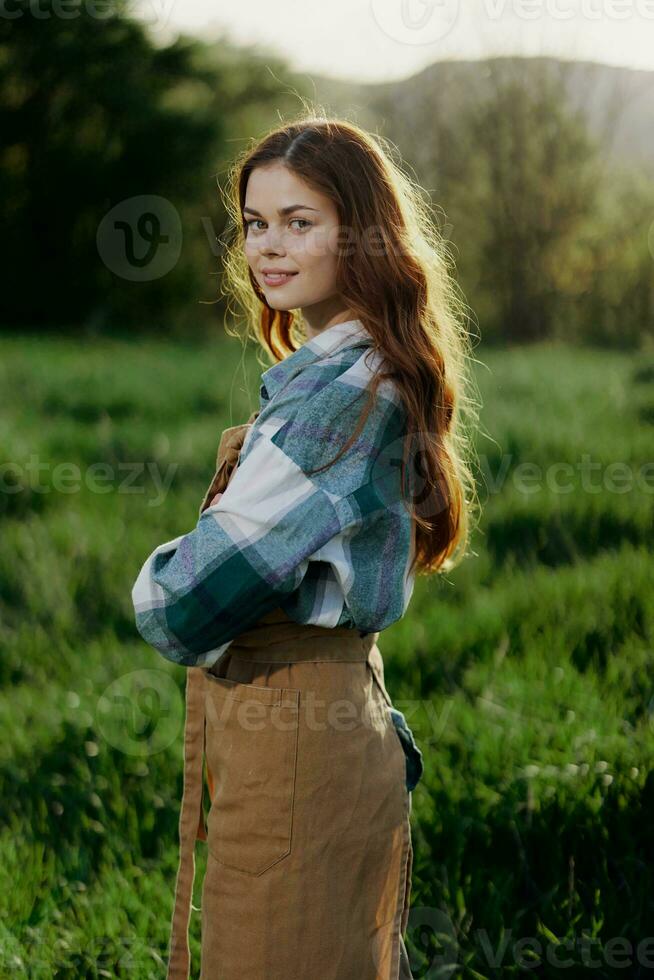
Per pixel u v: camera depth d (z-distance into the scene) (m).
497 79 23.59
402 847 2.09
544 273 24.03
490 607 5.20
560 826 3.25
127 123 25.94
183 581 1.87
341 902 1.95
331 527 1.85
